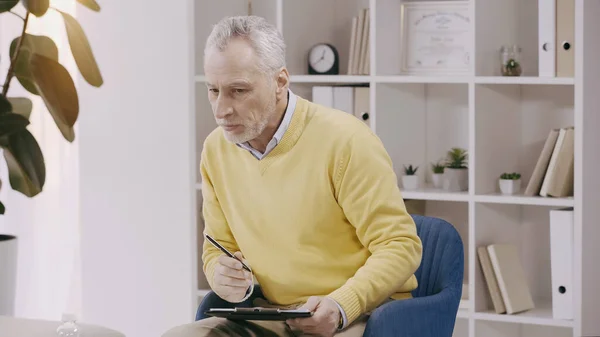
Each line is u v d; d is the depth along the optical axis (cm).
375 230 224
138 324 369
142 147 363
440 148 365
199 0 356
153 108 360
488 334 339
